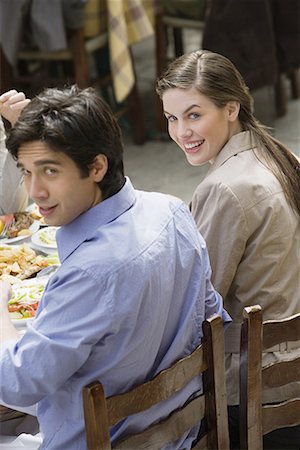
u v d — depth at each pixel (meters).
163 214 1.76
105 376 1.68
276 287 2.17
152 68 6.39
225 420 1.92
